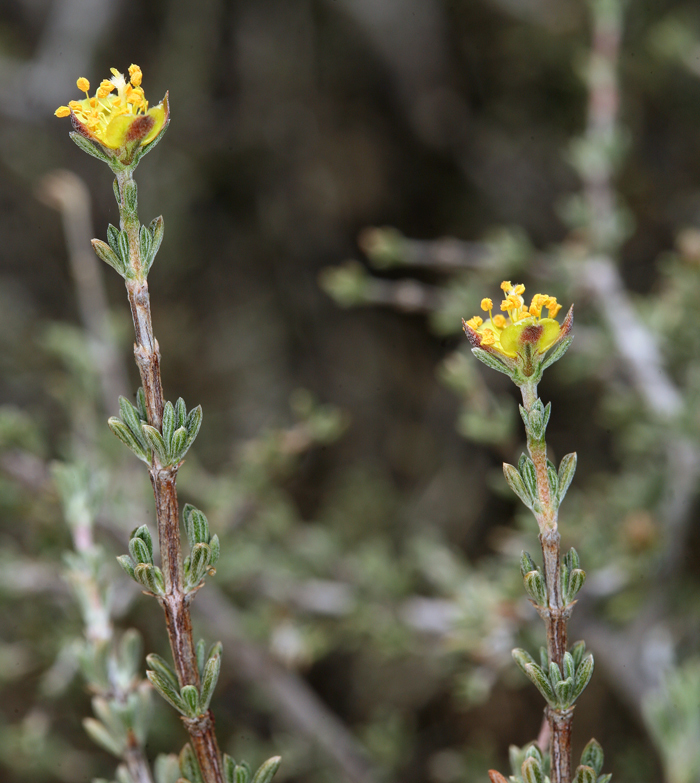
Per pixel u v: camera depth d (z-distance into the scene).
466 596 3.16
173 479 1.20
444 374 3.19
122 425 1.19
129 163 1.13
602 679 4.44
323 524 5.17
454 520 5.76
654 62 4.72
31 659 3.74
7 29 5.73
